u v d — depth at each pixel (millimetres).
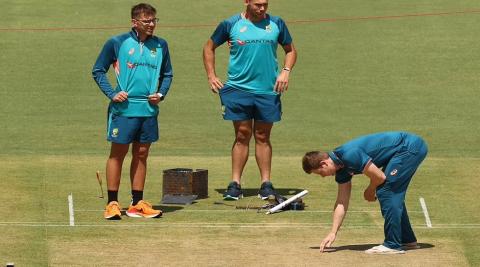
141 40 33656
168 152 44531
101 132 48688
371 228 32438
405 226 29953
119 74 33562
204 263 28578
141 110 33438
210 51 37031
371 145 29000
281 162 42500
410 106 54188
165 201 35688
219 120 51688
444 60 62781
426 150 29328
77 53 63875
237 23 36594
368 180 38938
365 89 57562
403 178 29047
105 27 68812
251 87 36531
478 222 33125
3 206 34719
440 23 69812
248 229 32250
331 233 29625
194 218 33562
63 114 52469
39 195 36312
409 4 74312
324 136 48156
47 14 71625
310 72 60656
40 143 45938
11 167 40344
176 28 68500
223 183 38812
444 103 54781
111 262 28641
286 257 29141
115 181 33656
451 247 30203
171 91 57281
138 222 33000
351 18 70875
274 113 36594
